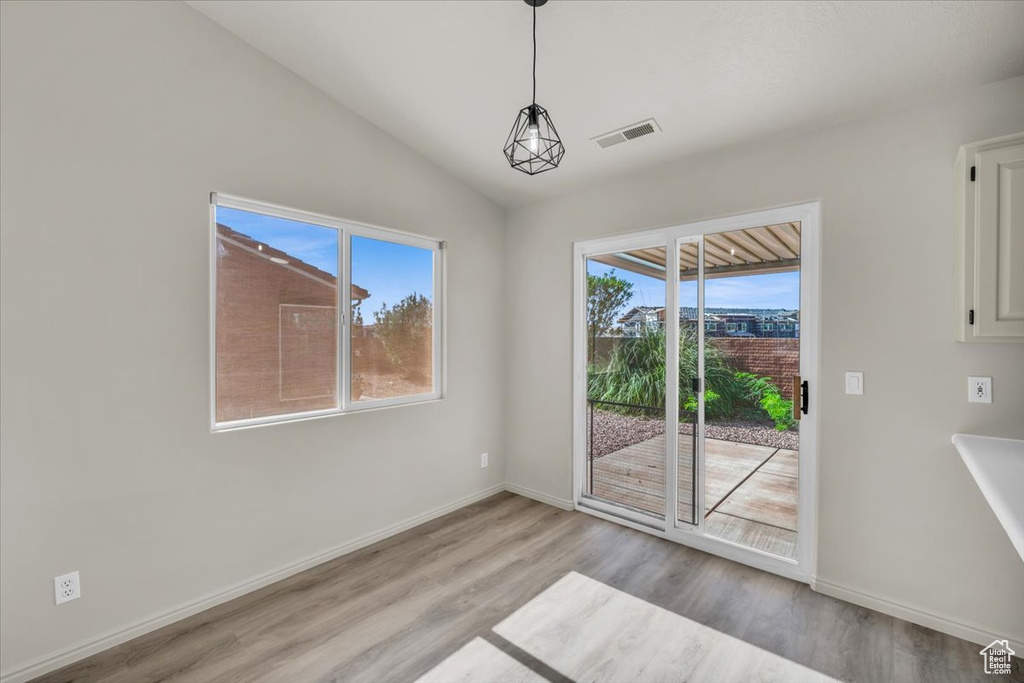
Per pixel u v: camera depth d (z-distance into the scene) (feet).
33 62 5.91
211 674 6.02
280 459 8.35
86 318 6.32
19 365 5.84
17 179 5.81
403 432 10.42
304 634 6.81
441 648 6.51
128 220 6.66
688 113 7.93
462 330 11.80
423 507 10.86
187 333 7.25
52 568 6.08
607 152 9.43
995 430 6.34
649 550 9.39
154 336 6.91
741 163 8.64
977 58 5.93
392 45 7.56
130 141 6.68
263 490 8.13
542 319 12.11
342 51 7.87
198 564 7.36
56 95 6.08
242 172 7.83
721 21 6.09
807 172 7.88
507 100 8.46
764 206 8.36
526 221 12.46
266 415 8.34
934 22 5.54
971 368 6.49
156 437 6.95
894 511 7.11
